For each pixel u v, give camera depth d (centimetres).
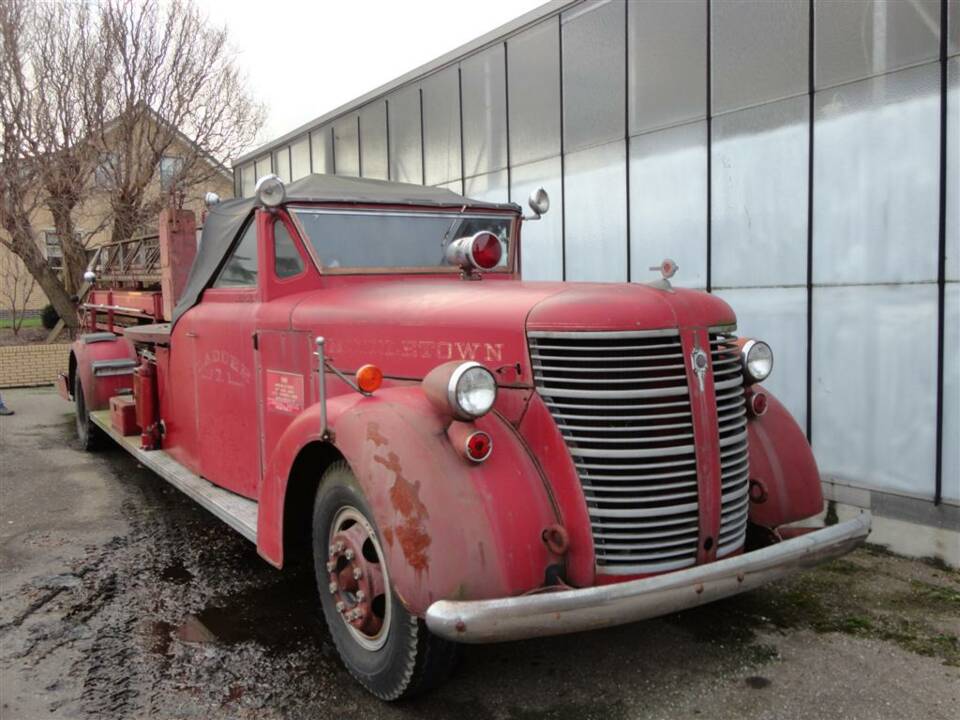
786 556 296
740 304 585
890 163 489
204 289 484
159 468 521
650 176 645
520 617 249
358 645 316
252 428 427
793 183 544
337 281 405
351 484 308
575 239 722
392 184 481
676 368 295
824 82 520
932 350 474
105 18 1452
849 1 504
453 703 311
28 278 1988
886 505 498
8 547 497
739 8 568
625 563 288
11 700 312
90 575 449
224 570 458
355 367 357
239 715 303
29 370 1341
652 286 324
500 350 301
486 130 819
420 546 259
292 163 1234
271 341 406
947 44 457
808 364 542
